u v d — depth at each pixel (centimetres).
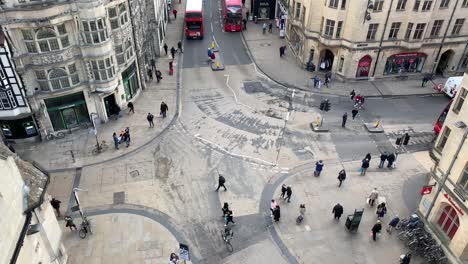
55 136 3378
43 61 2952
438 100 4059
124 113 3738
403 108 3919
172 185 2938
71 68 3147
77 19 2952
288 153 3278
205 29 5712
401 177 3042
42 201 1689
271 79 4428
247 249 2473
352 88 4256
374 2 3831
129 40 3616
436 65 4384
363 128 3606
